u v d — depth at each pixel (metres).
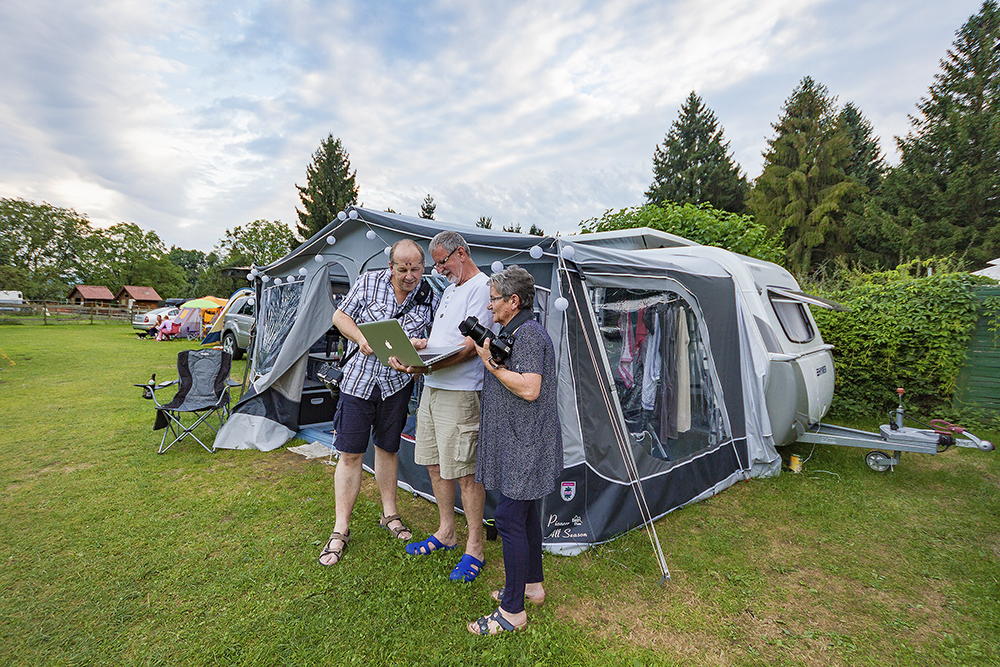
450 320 2.67
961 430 4.31
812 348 5.14
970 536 3.37
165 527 3.24
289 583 2.63
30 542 3.02
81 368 9.58
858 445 4.44
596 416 3.17
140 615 2.38
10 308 26.22
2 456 4.58
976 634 2.39
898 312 6.30
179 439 4.84
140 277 58.09
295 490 3.89
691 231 8.72
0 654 2.11
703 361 4.12
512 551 2.24
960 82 20.25
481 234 3.41
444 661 2.10
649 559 2.97
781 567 2.96
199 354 5.08
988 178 18.58
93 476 4.12
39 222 53.03
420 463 2.84
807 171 23.89
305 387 5.58
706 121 29.69
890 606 2.62
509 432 2.19
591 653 2.20
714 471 4.07
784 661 2.20
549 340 2.24
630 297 3.75
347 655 2.13
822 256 22.50
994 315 5.81
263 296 6.03
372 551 2.96
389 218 3.89
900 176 20.45
